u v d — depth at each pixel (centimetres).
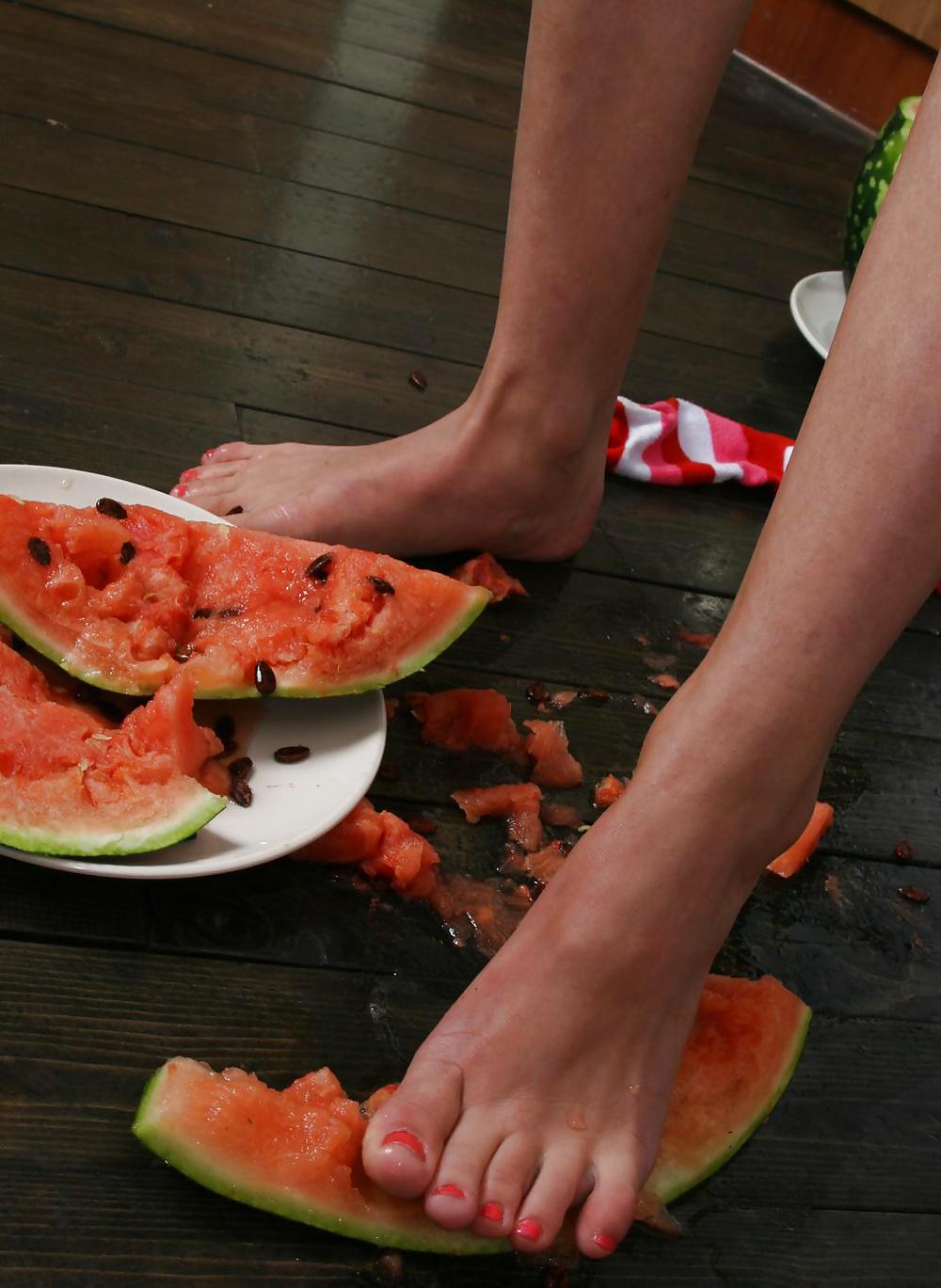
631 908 102
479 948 113
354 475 128
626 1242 105
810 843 123
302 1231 101
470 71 192
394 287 154
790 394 160
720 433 149
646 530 143
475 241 162
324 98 172
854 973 119
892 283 99
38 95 156
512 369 125
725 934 105
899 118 161
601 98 116
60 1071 103
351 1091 107
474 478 128
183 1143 100
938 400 98
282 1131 102
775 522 102
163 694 109
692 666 133
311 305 149
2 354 134
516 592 133
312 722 115
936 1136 114
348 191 161
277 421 138
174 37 170
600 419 129
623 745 126
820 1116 112
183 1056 105
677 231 176
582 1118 103
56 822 105
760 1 226
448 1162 100
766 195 194
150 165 154
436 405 145
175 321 142
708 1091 109
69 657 111
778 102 222
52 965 106
